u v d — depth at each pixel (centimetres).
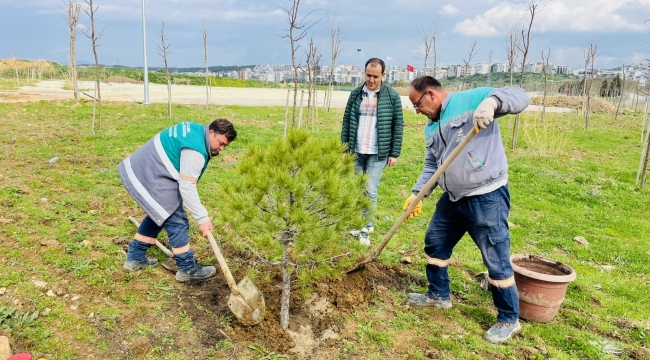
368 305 389
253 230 326
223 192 336
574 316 398
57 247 436
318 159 321
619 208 755
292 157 319
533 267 408
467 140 296
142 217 542
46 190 607
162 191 362
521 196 782
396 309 388
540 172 960
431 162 379
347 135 519
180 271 394
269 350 320
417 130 1505
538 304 371
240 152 962
